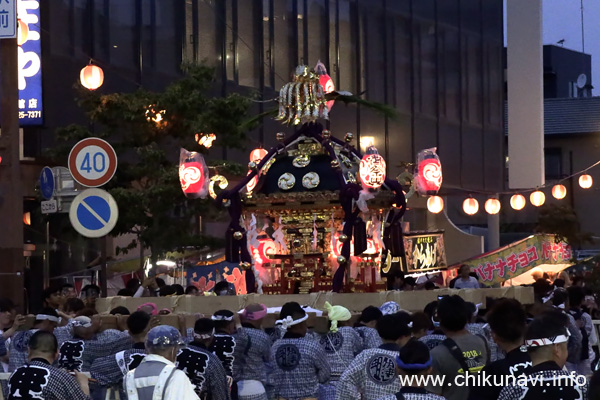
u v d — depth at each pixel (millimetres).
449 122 32750
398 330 8062
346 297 11805
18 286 14445
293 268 13156
